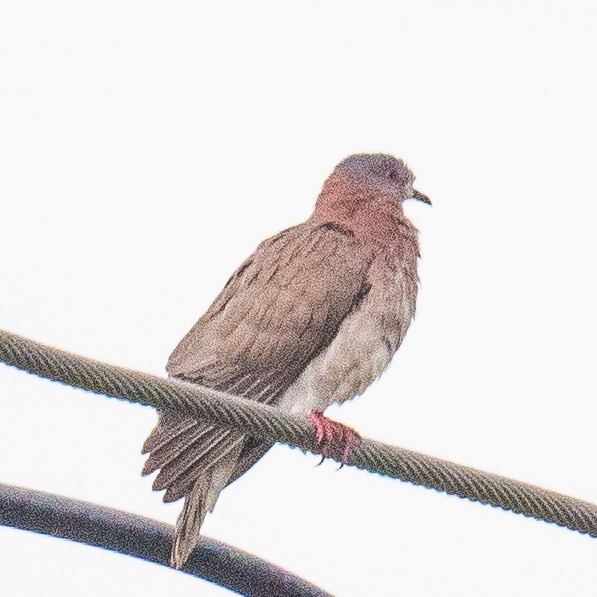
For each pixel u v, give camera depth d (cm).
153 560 961
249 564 973
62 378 842
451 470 971
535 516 977
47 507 923
